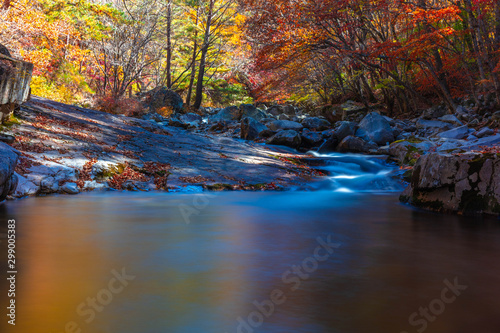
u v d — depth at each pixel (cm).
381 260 595
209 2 4481
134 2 4181
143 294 451
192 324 378
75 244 684
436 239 738
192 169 1648
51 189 1299
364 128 2608
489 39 2409
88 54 3450
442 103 2973
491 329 370
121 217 950
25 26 2553
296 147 2481
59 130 1703
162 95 3719
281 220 930
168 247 669
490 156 1002
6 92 1549
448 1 2691
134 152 1712
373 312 405
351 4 2692
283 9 2711
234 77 5116
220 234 774
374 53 2661
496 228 837
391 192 1527
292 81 3888
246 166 1759
